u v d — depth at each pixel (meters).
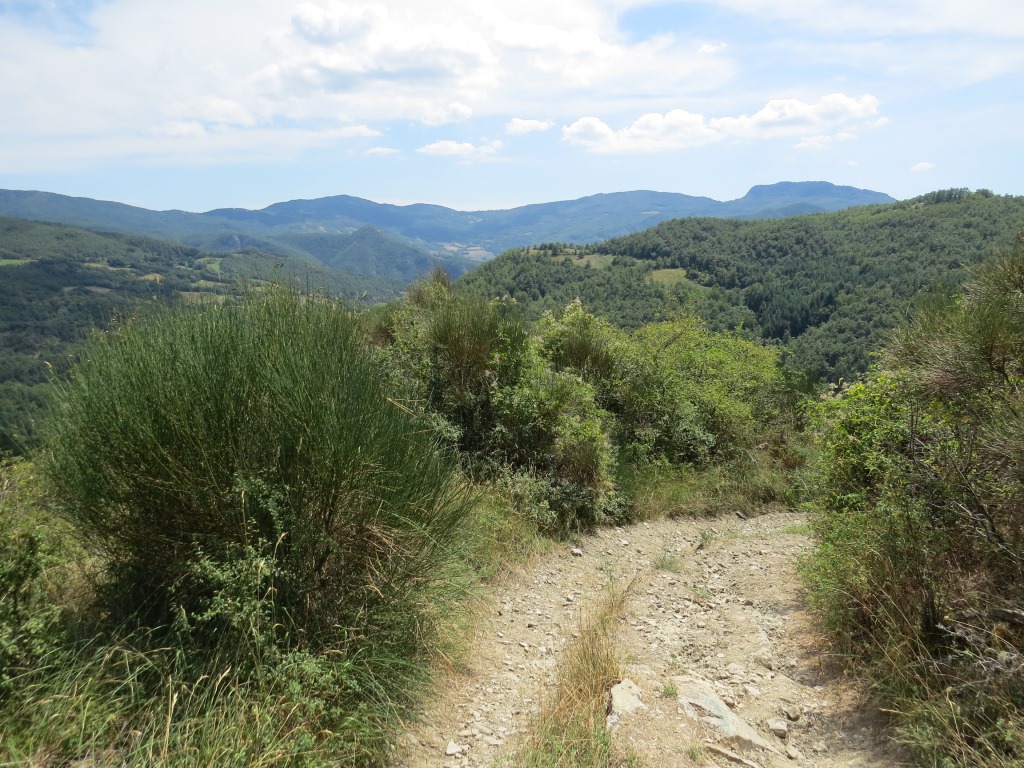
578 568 5.98
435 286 10.32
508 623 4.62
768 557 6.31
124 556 2.99
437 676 3.42
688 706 3.11
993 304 4.51
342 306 4.48
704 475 9.30
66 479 2.85
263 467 3.14
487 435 7.11
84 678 2.46
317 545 3.21
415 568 3.47
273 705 2.56
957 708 2.57
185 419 2.91
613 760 2.65
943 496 3.50
